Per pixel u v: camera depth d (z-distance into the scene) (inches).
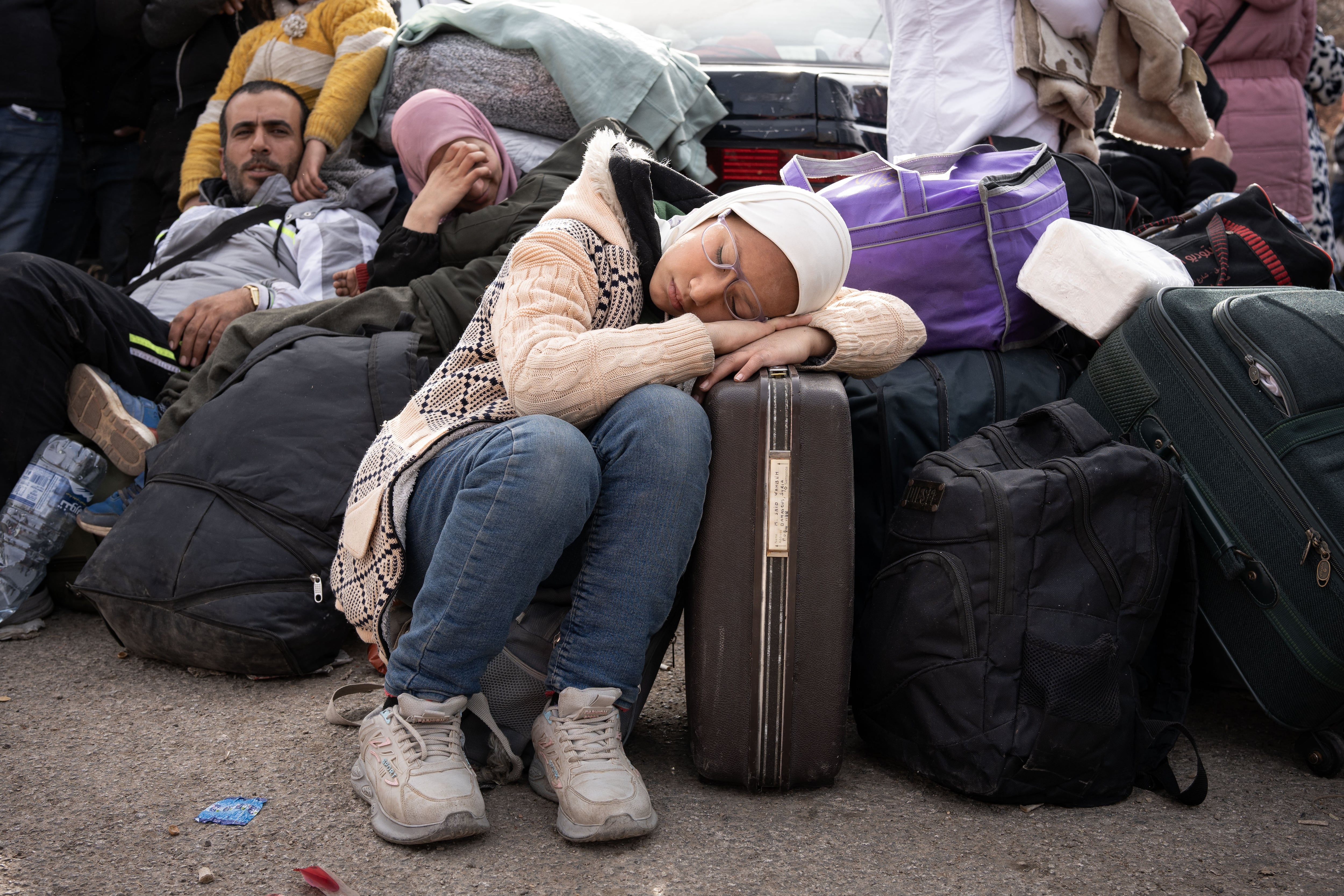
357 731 78.7
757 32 152.1
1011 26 125.4
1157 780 71.3
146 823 64.2
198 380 103.7
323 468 88.1
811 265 67.9
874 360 72.9
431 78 134.6
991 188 94.2
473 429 65.9
